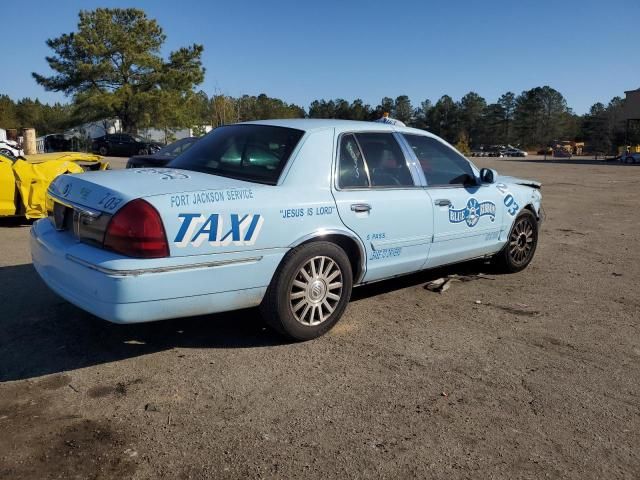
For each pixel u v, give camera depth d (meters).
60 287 3.73
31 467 2.69
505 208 5.88
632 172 30.69
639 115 51.78
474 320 4.82
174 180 3.83
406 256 4.84
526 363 3.98
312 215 4.04
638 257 7.51
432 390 3.55
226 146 4.49
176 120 41.66
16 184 8.20
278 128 4.45
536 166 39.59
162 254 3.40
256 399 3.37
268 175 4.07
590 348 4.29
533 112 127.94
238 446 2.90
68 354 3.91
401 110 137.62
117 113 40.81
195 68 42.25
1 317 4.54
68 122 42.72
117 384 3.51
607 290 5.86
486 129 133.12
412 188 4.87
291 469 2.72
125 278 3.31
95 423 3.07
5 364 3.74
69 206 3.77
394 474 2.71
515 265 6.32
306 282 4.09
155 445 2.89
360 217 4.35
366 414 3.24
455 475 2.72
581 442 3.03
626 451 2.96
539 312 5.08
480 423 3.18
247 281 3.78
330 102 101.19
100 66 39.00
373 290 5.59
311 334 4.20
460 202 5.27
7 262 6.25
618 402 3.47
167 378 3.60
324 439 2.98
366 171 4.54
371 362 3.91
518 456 2.89
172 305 3.51
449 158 5.42
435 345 4.25
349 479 2.67
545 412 3.32
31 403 3.26
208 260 3.57
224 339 4.23
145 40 40.75
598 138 109.62
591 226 10.26
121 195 3.47
